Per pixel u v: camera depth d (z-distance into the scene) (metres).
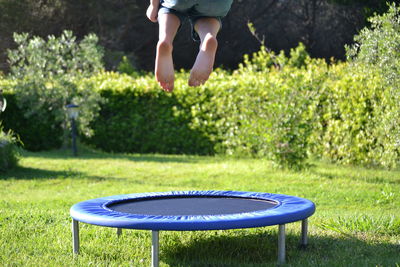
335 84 12.96
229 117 15.07
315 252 5.05
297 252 5.06
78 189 10.07
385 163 11.62
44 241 5.58
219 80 15.88
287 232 6.00
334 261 4.66
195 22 4.60
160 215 4.66
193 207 5.11
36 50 15.89
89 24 30.44
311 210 4.88
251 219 4.33
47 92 15.96
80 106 15.77
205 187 10.03
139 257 4.98
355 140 12.45
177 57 31.89
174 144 16.27
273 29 30.78
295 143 11.55
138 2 30.06
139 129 16.61
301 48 18.98
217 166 12.67
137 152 16.77
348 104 12.57
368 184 9.95
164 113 16.31
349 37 28.36
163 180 10.98
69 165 13.22
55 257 4.91
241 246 5.31
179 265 4.64
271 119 11.71
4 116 16.64
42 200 8.70
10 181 10.94
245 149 14.77
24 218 6.75
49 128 16.88
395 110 9.96
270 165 12.05
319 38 29.95
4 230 6.02
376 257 4.82
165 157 15.27
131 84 16.66
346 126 12.60
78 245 5.06
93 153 16.19
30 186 10.44
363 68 11.09
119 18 30.03
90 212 4.70
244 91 14.68
